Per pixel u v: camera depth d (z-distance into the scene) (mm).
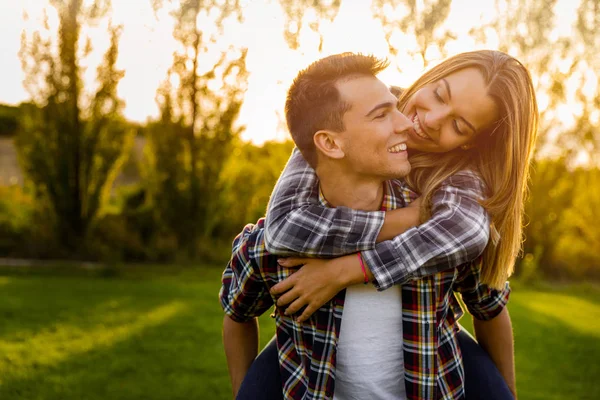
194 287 7863
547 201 9961
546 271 10156
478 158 1765
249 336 1938
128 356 4770
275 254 1620
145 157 10203
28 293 7000
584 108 9258
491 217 1665
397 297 1605
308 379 1623
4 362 4535
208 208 10102
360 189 1590
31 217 10250
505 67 1711
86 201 10141
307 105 1541
